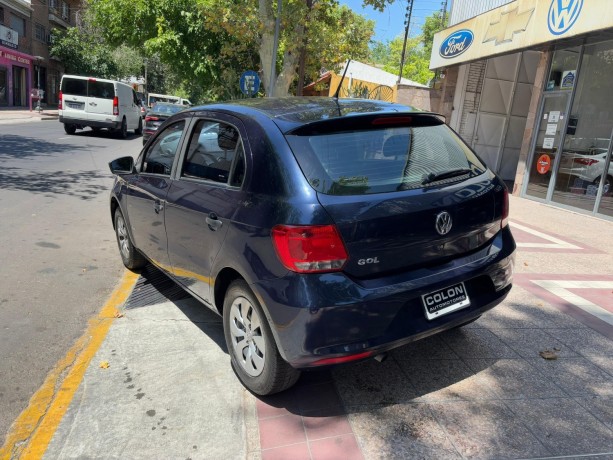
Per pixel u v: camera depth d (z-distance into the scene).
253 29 14.86
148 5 21.84
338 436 2.73
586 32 8.65
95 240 6.37
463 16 14.00
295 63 15.56
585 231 8.14
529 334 3.98
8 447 2.65
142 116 24.94
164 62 23.69
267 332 2.85
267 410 2.96
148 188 4.26
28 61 38.59
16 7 36.00
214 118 3.58
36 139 17.50
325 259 2.59
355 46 15.62
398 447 2.65
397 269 2.81
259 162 2.95
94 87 19.88
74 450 2.62
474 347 3.74
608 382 3.32
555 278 5.45
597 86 9.61
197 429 2.79
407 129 3.24
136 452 2.61
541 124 11.23
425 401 3.06
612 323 4.27
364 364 3.48
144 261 5.25
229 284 3.18
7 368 3.40
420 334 2.82
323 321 2.58
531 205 10.66
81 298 4.59
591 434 2.78
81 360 3.48
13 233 6.46
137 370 3.38
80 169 11.70
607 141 9.29
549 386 3.25
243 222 2.91
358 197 2.71
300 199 2.65
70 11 48.59
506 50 11.24
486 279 3.18
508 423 2.86
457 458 2.57
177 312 4.31
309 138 2.91
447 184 3.04
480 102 15.36
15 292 4.64
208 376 3.31
